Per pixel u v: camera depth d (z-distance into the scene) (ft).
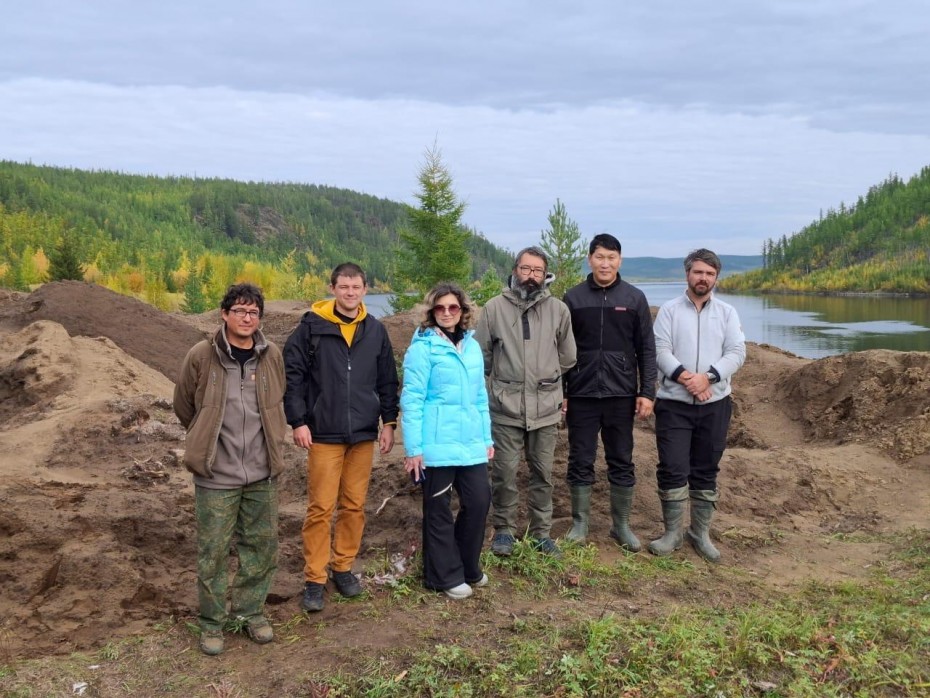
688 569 18.63
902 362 35.01
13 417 31.37
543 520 18.20
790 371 41.50
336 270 14.94
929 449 28.68
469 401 15.81
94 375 35.01
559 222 55.47
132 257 387.55
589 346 18.47
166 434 27.17
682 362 19.04
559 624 14.57
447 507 15.90
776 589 18.08
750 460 27.40
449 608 15.24
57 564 15.67
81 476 24.04
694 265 18.81
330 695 12.16
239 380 13.61
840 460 28.40
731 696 12.61
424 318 15.88
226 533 13.56
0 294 61.72
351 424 14.89
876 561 20.56
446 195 66.74
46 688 12.17
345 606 15.42
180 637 14.01
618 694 12.47
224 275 374.84
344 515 15.65
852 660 13.73
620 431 19.07
